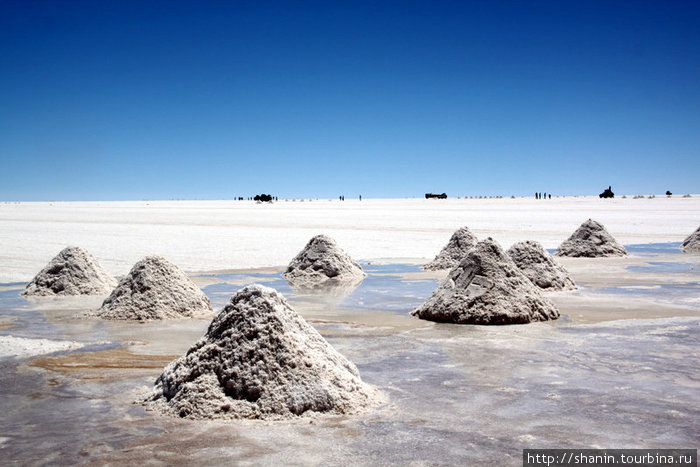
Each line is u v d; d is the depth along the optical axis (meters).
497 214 62.81
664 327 9.80
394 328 9.89
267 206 97.62
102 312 11.08
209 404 5.49
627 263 21.14
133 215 61.22
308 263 17.38
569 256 23.77
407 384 6.50
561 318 10.79
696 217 54.12
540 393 6.13
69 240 29.84
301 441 4.83
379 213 67.12
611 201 95.62
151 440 4.87
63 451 4.65
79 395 6.15
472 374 6.91
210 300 12.80
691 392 6.16
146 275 11.45
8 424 5.27
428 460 4.45
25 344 8.55
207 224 45.88
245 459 4.48
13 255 22.72
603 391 6.20
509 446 4.72
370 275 18.23
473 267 10.95
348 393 5.73
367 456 4.53
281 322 6.03
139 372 7.08
